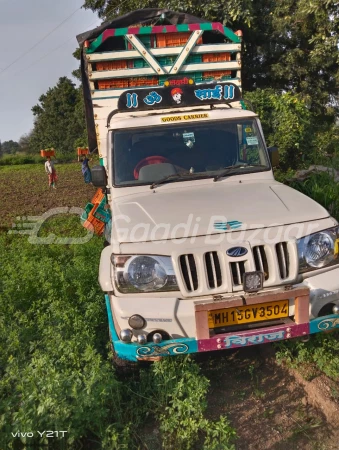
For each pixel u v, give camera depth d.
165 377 3.46
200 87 5.14
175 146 4.85
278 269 3.38
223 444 2.90
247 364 4.16
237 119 4.98
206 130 4.92
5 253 7.03
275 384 3.85
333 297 3.45
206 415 3.52
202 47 6.92
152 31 6.78
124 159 4.79
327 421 3.36
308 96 14.03
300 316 3.34
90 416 3.10
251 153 4.88
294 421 3.39
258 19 13.13
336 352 4.02
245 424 3.41
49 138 55.09
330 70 14.51
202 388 3.34
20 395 3.30
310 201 3.95
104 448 3.06
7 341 4.11
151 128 4.89
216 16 11.41
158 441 3.27
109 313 3.78
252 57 14.02
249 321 3.37
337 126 15.28
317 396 3.58
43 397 3.04
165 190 4.55
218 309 3.28
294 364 3.94
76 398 3.06
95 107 6.89
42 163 39.28
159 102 5.12
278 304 3.38
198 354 4.33
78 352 3.79
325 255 3.54
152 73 6.87
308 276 3.50
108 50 6.95
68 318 4.38
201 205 3.93
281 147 10.23
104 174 4.86
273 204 3.86
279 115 10.52
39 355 3.76
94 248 6.38
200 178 4.63
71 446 3.13
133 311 3.31
